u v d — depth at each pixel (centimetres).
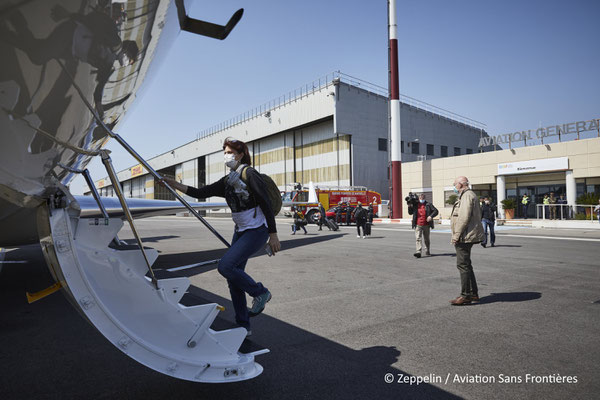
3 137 181
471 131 4834
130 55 198
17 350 326
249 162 279
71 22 155
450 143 4547
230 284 280
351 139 3666
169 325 216
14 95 165
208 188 289
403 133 4078
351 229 1955
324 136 3928
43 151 206
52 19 149
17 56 153
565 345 329
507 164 2592
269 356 307
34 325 399
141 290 210
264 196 259
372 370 280
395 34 2739
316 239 1353
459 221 455
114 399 238
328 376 270
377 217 2959
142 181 8100
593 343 333
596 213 1820
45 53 158
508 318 408
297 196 2636
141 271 225
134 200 762
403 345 331
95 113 216
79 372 280
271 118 4284
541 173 2536
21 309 464
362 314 427
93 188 294
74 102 193
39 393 247
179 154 6391
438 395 242
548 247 1062
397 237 1430
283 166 4409
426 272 687
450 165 2903
